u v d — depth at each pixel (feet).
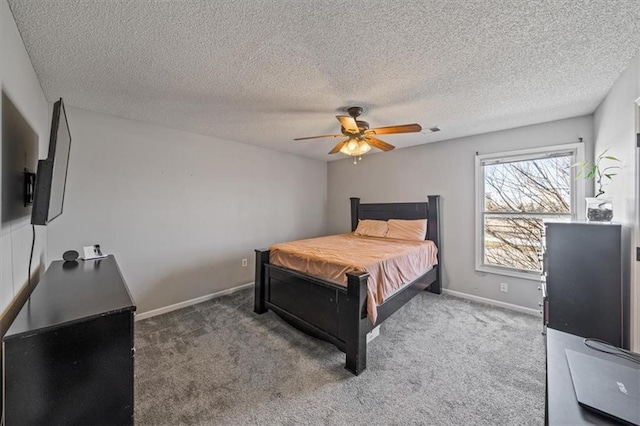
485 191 11.84
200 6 4.30
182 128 10.80
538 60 5.90
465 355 7.47
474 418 5.28
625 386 2.48
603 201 7.16
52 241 8.16
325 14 4.48
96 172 8.97
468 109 8.79
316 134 11.69
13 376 2.83
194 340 8.26
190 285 11.30
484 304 11.34
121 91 7.42
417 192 13.80
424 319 9.83
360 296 6.80
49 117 8.09
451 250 12.58
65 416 3.06
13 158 4.52
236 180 13.03
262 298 10.28
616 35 5.02
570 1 4.18
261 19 4.60
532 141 10.38
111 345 3.29
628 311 6.37
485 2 4.21
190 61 5.94
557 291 7.22
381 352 7.63
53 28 4.80
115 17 4.54
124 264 9.57
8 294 4.20
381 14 4.48
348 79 6.76
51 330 2.96
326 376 6.57
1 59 3.93
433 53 5.63
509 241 11.23
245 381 6.36
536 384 6.27
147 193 10.10
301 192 16.49
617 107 6.87
